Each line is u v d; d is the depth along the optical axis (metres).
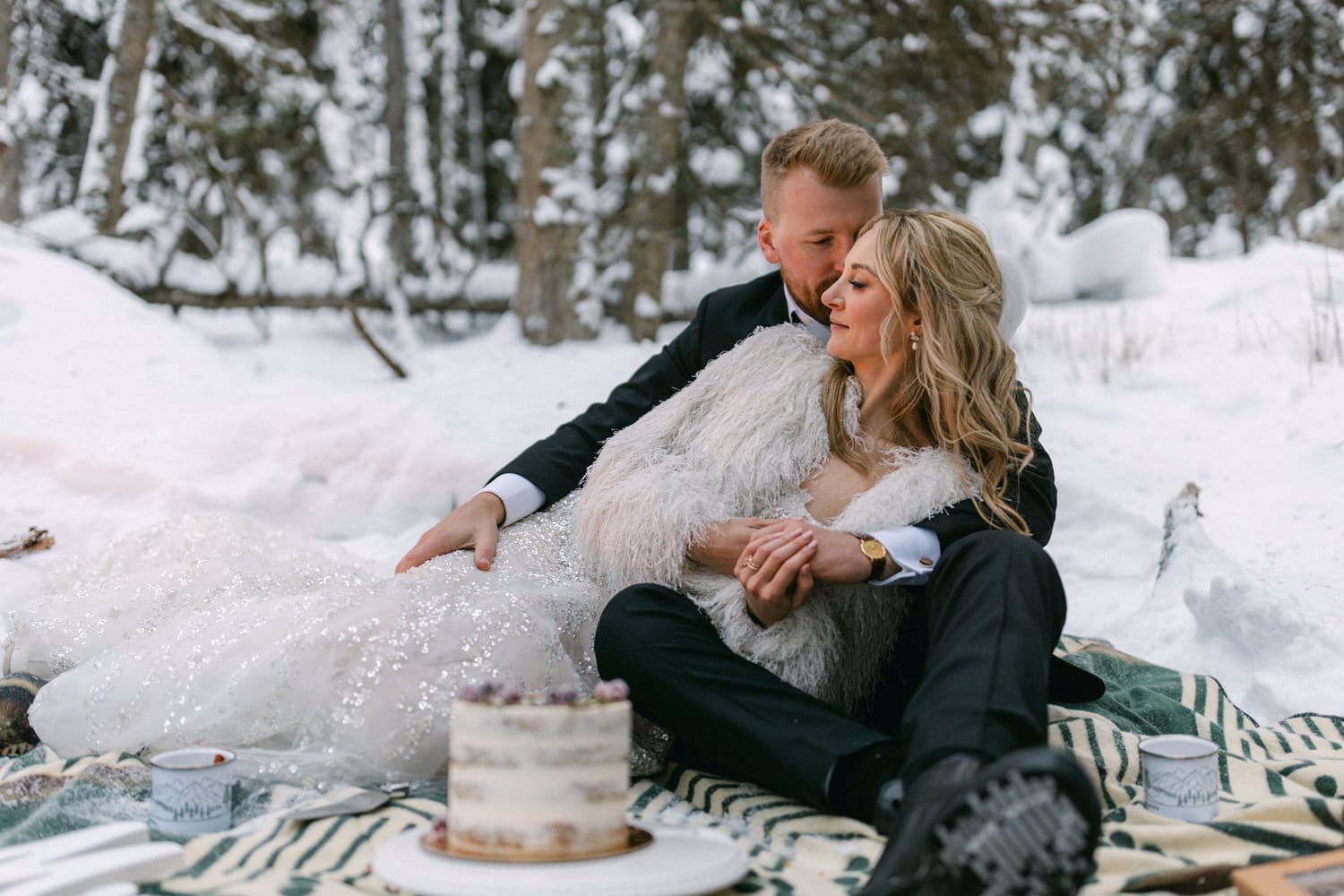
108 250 8.62
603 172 10.79
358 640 2.13
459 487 4.67
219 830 1.94
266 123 10.41
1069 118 14.44
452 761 1.64
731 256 11.66
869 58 11.09
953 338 2.22
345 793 2.03
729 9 9.96
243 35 10.45
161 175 10.85
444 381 7.16
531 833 1.57
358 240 9.62
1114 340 6.41
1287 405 4.73
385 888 1.68
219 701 2.14
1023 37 9.98
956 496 2.19
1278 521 3.73
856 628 2.25
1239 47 12.34
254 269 9.55
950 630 1.87
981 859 1.40
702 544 2.22
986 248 2.31
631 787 2.21
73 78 10.13
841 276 2.45
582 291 8.98
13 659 2.54
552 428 5.95
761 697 2.01
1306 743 2.41
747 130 11.34
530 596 2.28
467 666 2.12
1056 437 4.82
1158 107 13.62
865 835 1.88
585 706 1.61
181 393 5.41
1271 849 1.83
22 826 1.92
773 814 2.00
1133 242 8.56
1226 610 3.01
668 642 2.08
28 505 4.06
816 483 2.32
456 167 12.28
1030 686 1.76
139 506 4.20
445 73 11.44
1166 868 1.74
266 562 2.65
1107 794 2.12
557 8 9.03
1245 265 8.56
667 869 1.55
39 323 5.68
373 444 4.64
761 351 2.42
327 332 9.37
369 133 11.14
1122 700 2.67
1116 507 4.14
